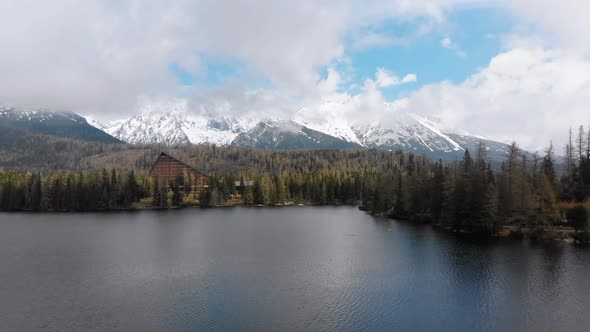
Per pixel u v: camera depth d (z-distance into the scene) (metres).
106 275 85.50
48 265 94.50
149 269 90.25
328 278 82.38
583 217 118.75
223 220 184.25
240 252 108.12
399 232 140.12
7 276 85.25
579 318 62.41
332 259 98.75
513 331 58.22
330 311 64.75
